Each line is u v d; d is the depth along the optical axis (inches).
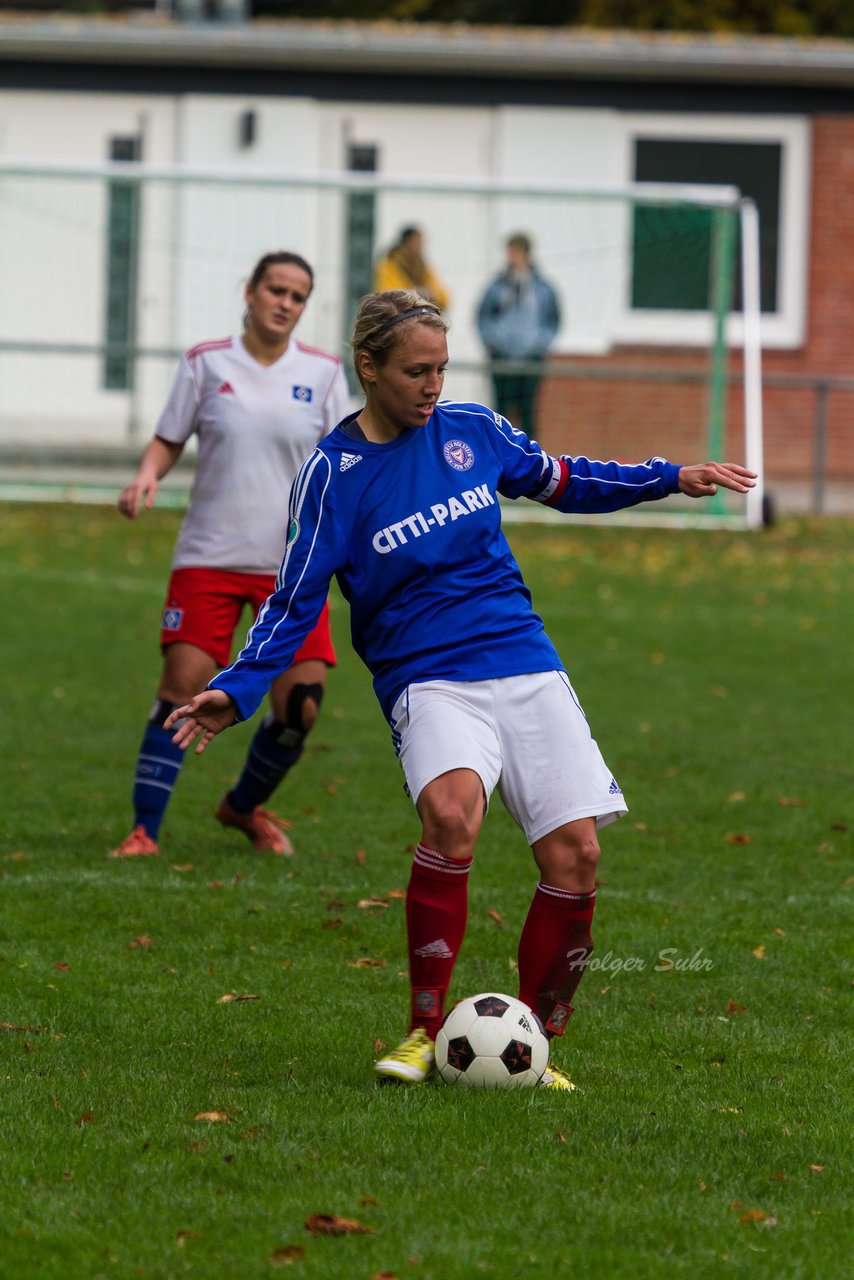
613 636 1801.2
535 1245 476.7
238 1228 484.4
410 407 597.6
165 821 1059.3
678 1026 703.1
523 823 621.9
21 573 2080.5
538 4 4426.7
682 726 1380.4
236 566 951.0
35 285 3068.4
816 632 1861.5
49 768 1180.5
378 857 979.9
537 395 2824.8
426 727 603.2
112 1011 699.4
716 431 2640.3
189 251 3088.1
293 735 954.7
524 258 2783.0
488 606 614.5
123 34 3036.4
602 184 3107.8
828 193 3129.9
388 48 3031.5
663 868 968.9
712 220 2928.2
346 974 764.0
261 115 3102.9
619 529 2564.0
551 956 623.5
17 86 3105.3
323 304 3070.9
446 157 3112.7
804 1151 555.5
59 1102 588.4
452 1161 536.4
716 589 2129.7
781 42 3065.9
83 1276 455.2
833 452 3139.8
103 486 2709.2
